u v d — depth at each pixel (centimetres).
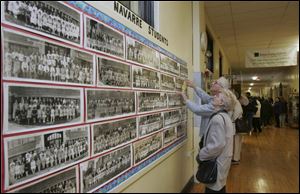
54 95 99
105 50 135
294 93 713
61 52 103
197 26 362
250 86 499
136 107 173
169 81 248
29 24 88
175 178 268
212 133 205
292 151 496
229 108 216
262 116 510
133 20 172
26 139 86
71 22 109
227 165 209
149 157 195
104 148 133
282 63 696
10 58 81
